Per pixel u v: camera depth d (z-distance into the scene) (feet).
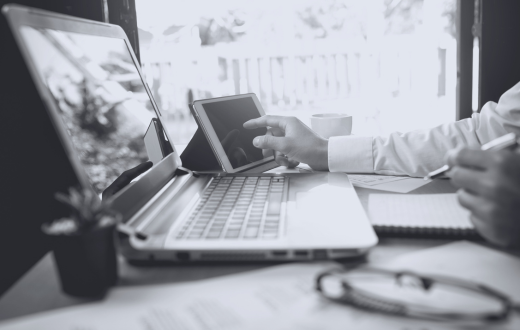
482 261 1.69
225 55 14.44
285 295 1.49
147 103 3.10
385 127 11.97
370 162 3.23
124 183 2.31
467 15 4.83
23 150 2.13
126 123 2.60
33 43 1.89
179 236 1.85
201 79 14.51
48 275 1.74
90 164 2.04
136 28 4.34
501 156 1.76
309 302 1.44
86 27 2.55
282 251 1.72
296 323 1.32
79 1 3.56
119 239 1.79
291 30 16.38
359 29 16.58
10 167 2.28
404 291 1.48
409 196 2.55
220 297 1.48
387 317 1.34
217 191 2.58
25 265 2.52
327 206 2.22
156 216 2.10
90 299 1.53
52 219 1.79
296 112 14.71
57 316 1.40
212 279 1.61
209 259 1.76
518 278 1.55
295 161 3.68
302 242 1.76
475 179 1.78
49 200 1.78
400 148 3.19
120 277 1.69
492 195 1.74
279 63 14.76
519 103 3.14
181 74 14.28
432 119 11.84
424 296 1.45
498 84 4.87
